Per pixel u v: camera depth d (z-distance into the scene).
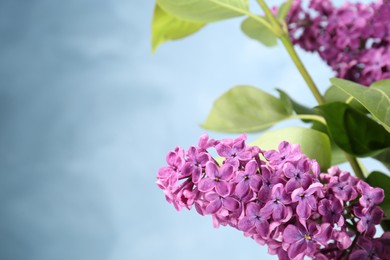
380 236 0.52
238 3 0.67
